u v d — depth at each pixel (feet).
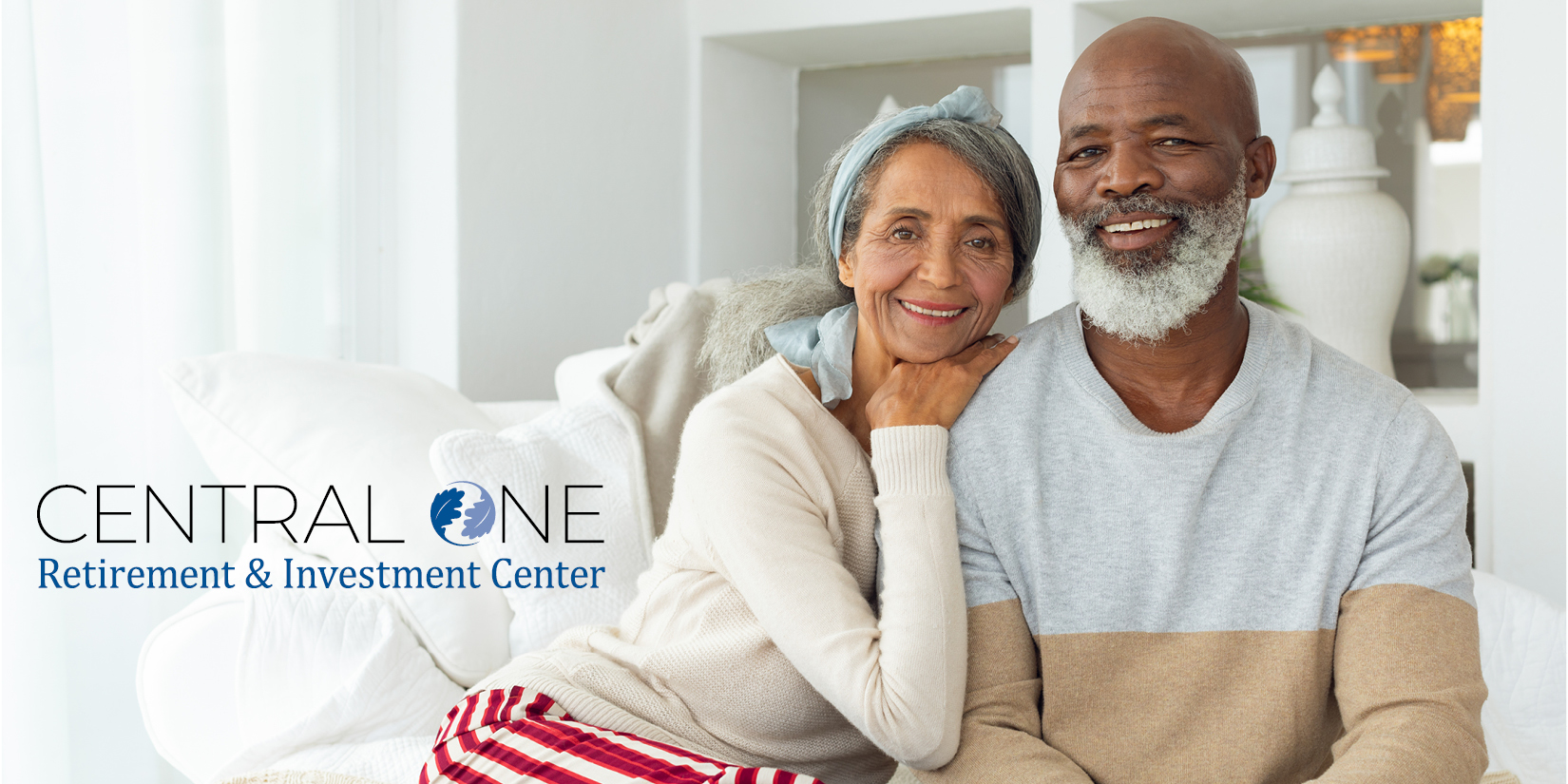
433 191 8.04
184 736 4.47
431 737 4.23
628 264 9.65
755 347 4.14
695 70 10.24
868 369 3.78
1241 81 3.29
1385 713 3.02
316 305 7.59
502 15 8.28
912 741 3.16
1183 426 3.44
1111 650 3.29
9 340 5.11
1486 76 7.45
